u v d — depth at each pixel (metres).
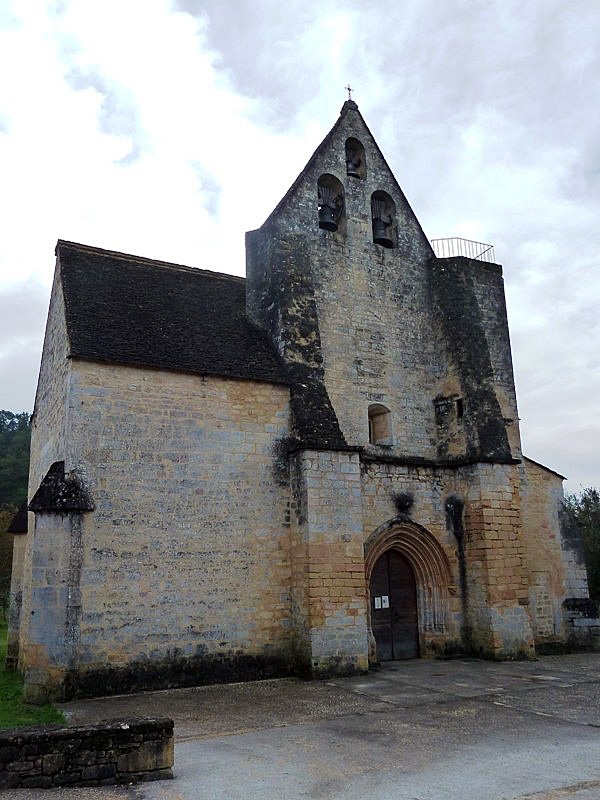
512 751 8.42
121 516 13.70
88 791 7.04
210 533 14.62
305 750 8.56
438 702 11.62
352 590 15.02
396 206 20.78
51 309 18.39
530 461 20.75
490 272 21.53
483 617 17.20
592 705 11.27
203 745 8.89
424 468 18.31
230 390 15.64
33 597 12.64
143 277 17.91
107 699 12.38
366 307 19.11
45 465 17.25
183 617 13.92
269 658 14.67
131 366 14.50
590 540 37.19
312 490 15.10
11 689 14.64
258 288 18.47
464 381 18.84
